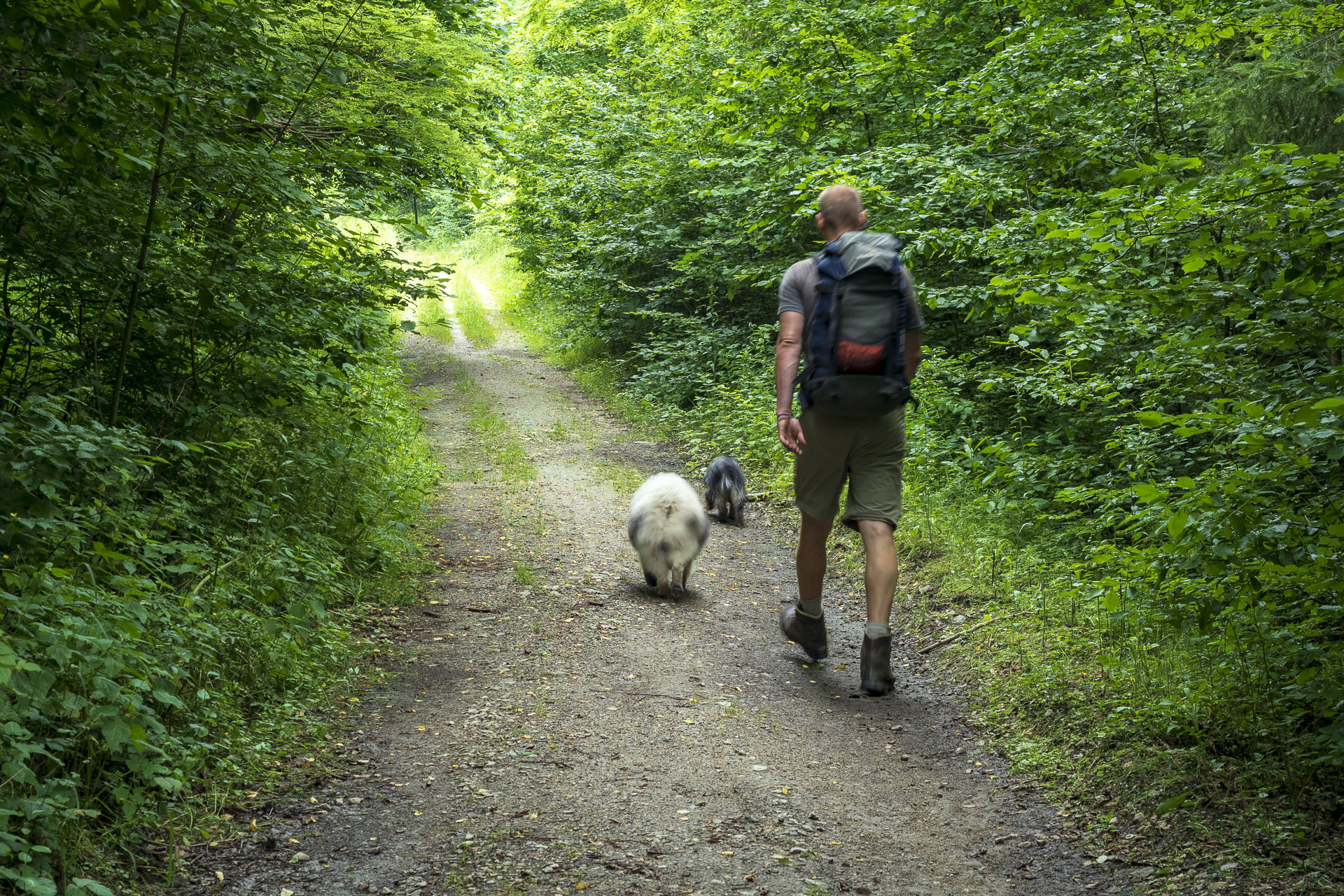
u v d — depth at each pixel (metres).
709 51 15.19
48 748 2.95
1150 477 6.05
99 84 3.67
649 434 14.04
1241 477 3.55
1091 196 6.69
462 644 5.62
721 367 15.33
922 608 6.46
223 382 5.39
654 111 17.06
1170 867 3.12
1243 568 3.68
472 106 9.98
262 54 5.18
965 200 9.09
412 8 8.40
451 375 19.09
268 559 4.85
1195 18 7.50
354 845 3.28
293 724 4.17
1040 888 3.13
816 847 3.41
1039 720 4.46
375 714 4.52
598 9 21.61
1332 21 5.74
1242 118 5.97
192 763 3.39
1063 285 4.96
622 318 18.88
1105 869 3.22
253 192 4.85
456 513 9.02
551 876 3.12
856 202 4.84
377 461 7.60
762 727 4.60
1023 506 7.38
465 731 4.36
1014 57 8.77
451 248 39.91
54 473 3.20
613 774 3.97
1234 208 4.36
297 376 5.47
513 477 10.67
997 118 8.69
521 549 7.86
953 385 10.52
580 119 18.70
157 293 4.87
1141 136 8.26
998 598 6.28
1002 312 6.59
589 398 17.12
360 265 6.29
